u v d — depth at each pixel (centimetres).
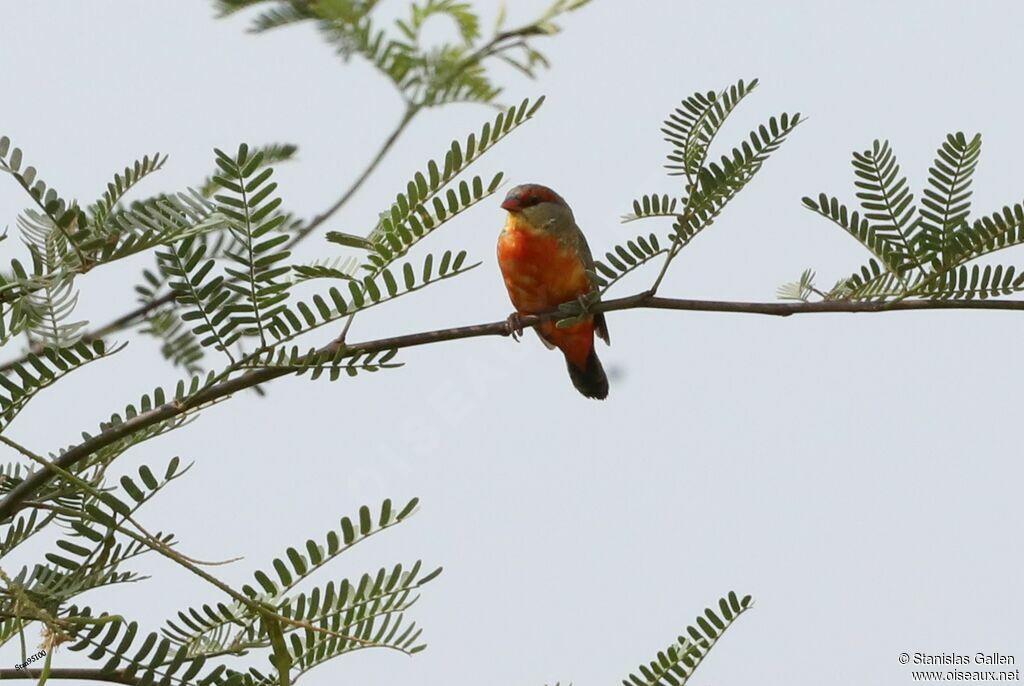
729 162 579
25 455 461
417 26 318
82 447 489
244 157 443
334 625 472
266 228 457
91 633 461
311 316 479
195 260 462
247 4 313
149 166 538
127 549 488
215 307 470
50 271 473
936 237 579
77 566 487
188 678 471
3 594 459
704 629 536
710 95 573
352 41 316
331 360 498
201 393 495
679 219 596
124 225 478
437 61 323
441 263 475
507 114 460
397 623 476
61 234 479
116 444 530
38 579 484
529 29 325
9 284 464
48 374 472
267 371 496
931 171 581
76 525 482
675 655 532
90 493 479
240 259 461
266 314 476
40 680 441
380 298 477
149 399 497
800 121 578
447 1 319
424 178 464
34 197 439
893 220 585
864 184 587
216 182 445
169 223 462
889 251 588
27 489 475
